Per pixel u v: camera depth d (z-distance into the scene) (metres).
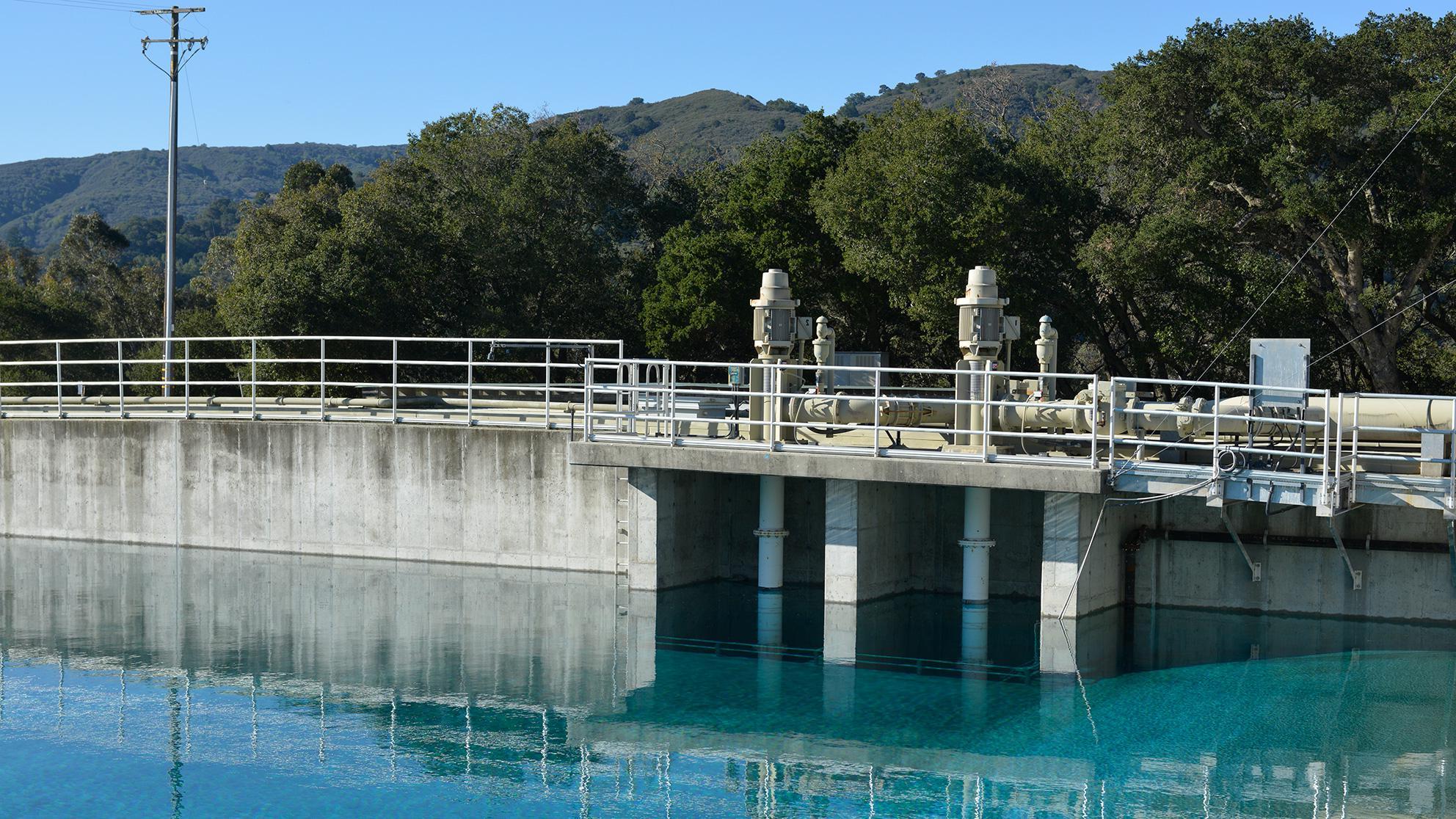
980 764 15.27
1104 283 37.31
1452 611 20.72
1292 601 21.58
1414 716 16.92
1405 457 17.91
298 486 27.38
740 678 18.92
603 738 16.34
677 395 25.86
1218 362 37.28
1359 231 33.03
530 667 19.56
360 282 43.56
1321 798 14.02
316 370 43.22
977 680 18.73
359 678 19.02
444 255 48.91
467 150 55.06
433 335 47.88
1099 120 41.78
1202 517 22.00
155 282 76.88
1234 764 15.20
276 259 45.56
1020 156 40.72
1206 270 36.28
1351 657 19.47
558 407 29.91
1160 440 20.47
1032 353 37.62
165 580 25.67
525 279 50.38
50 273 84.75
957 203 36.12
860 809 13.86
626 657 20.11
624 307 52.72
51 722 17.09
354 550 27.00
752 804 14.09
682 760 15.50
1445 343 42.28
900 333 44.09
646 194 59.97
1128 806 13.87
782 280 22.11
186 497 28.34
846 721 16.91
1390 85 34.31
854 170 37.94
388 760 15.56
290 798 14.35
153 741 16.33
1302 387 18.47
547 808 14.01
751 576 25.33
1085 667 19.31
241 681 18.92
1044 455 20.34
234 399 31.41
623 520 24.70
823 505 24.67
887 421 22.05
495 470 25.75
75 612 23.22
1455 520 18.09
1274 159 33.81
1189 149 35.59
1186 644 20.30
